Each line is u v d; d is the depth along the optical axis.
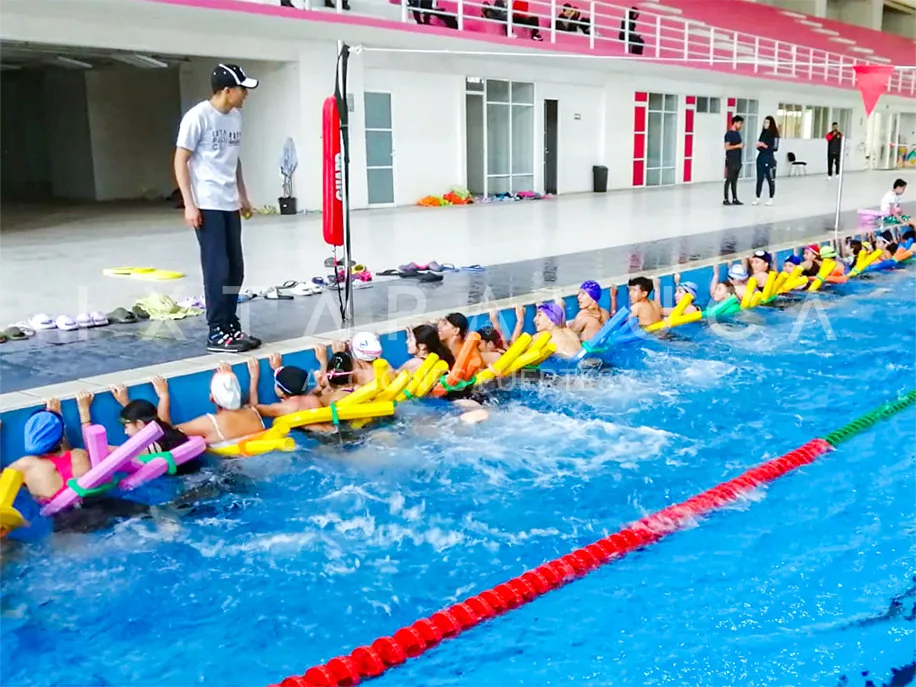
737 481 3.87
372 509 3.62
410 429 4.54
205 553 3.26
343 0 14.23
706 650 2.57
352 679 2.51
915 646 2.55
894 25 38.75
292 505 3.66
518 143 17.95
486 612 2.82
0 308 5.75
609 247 8.74
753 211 13.02
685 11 24.45
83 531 3.43
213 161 4.37
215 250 4.45
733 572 3.05
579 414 4.80
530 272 7.16
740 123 14.18
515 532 3.40
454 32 14.85
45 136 18.44
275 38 13.30
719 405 4.95
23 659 2.63
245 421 4.28
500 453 4.22
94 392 3.85
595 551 3.22
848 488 3.78
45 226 11.77
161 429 3.74
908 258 10.03
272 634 2.76
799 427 4.59
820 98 27.23
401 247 9.05
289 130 13.92
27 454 3.62
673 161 22.06
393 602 2.92
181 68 15.44
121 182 17.80
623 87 19.88
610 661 2.54
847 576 3.00
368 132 14.76
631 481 3.88
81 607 2.91
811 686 2.38
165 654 2.66
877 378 5.46
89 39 11.49
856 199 15.43
